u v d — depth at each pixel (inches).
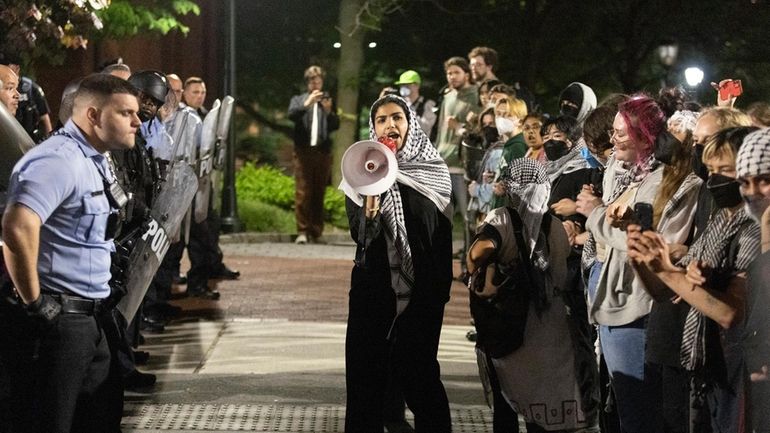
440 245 256.2
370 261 253.6
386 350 255.8
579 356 251.8
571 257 256.8
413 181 255.1
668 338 210.7
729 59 998.4
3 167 242.7
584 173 285.0
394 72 1005.8
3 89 282.4
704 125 221.1
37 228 203.2
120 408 227.0
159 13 618.2
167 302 444.5
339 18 987.3
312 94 708.7
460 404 327.6
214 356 382.6
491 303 250.7
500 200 359.6
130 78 310.8
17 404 215.6
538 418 250.2
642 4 979.3
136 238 271.9
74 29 398.9
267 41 1031.6
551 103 1032.8
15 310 211.8
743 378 179.6
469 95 541.0
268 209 775.1
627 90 1005.2
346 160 243.3
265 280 544.4
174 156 363.3
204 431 295.3
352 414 255.9
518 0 962.7
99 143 214.8
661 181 225.8
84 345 213.5
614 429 254.5
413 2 971.3
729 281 195.6
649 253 194.5
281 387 342.3
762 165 176.1
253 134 1175.0
